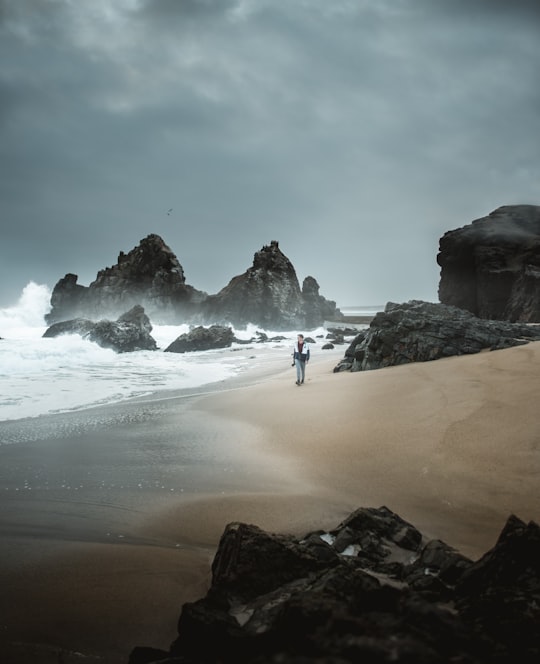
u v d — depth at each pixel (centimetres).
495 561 326
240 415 1077
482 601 284
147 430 958
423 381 1130
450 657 182
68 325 3788
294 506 557
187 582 401
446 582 351
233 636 254
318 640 188
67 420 1051
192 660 238
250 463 733
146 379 1827
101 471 707
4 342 2944
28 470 711
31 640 323
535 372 1009
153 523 525
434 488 582
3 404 1239
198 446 838
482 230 4922
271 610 295
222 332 3834
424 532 469
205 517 538
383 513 475
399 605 242
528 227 5028
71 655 309
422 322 1658
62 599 373
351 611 225
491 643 198
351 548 429
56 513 555
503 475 590
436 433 761
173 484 649
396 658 164
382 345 1653
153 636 328
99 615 352
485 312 4597
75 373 1969
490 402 858
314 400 1132
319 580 321
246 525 394
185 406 1218
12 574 414
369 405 998
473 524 486
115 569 423
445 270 5197
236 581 344
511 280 4447
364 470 662
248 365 2448
